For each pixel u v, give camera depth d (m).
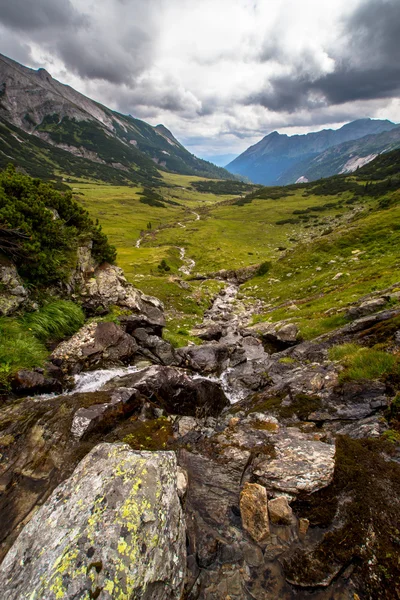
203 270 71.12
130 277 53.03
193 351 20.39
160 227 143.12
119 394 10.60
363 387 10.63
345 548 5.25
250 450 8.12
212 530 5.80
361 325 16.52
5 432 8.35
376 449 7.32
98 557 4.26
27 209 16.22
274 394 13.23
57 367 13.01
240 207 185.62
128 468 5.77
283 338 22.17
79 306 18.39
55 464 7.54
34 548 4.60
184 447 8.73
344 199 157.62
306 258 52.72
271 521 5.77
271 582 4.94
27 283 15.41
